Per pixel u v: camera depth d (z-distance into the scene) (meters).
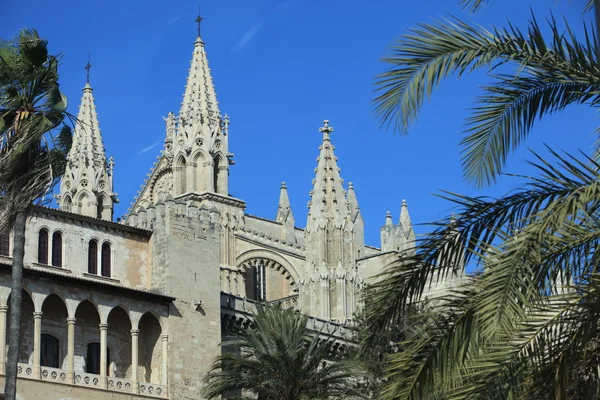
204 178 100.12
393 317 23.89
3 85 41.69
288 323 64.06
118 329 72.50
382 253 94.88
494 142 24.61
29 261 69.44
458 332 22.41
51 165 40.88
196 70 104.62
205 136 101.31
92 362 70.56
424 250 23.75
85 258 72.56
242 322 79.50
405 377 22.81
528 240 21.23
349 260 92.62
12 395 40.41
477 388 22.05
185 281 75.19
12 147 39.91
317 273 91.62
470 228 23.48
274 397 62.53
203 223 77.69
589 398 23.42
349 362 61.66
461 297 23.08
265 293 99.94
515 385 21.97
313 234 93.06
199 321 75.00
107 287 70.25
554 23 24.02
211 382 68.19
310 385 62.44
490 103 24.66
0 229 41.00
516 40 24.05
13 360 40.72
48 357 68.62
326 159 95.81
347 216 93.88
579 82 23.86
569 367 21.92
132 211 111.00
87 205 106.00
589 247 22.45
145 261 76.12
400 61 23.97
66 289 68.44
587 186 21.83
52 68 42.41
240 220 99.44
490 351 22.67
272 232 105.88
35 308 66.69
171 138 107.69
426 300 23.91
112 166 109.19
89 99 110.25
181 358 73.19
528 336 22.27
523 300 20.64
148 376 73.00
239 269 97.06
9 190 40.47
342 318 90.06
